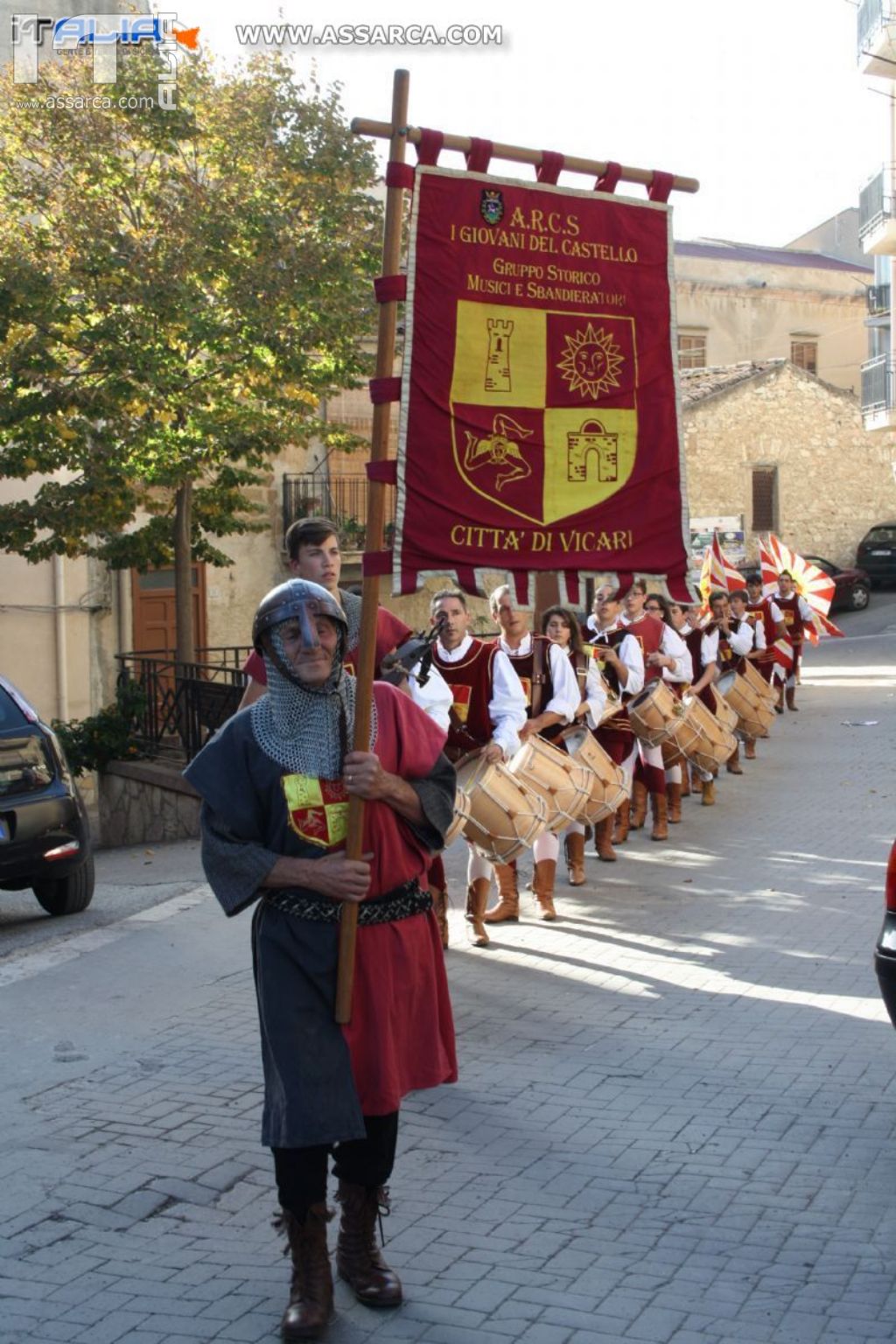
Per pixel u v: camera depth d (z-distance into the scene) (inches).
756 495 1637.6
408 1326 156.5
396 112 171.6
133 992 293.0
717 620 595.2
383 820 158.7
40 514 645.9
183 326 626.5
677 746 482.9
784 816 498.9
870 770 606.5
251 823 156.3
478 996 284.4
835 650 1314.0
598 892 379.6
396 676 243.1
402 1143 209.5
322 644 155.7
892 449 1694.1
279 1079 151.8
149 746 663.1
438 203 177.9
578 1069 239.9
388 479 171.6
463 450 178.1
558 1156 203.9
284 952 154.9
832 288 1968.5
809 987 285.7
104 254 617.6
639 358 188.5
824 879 390.9
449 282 178.1
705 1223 181.2
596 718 375.2
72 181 652.7
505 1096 227.8
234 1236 180.5
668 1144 206.8
